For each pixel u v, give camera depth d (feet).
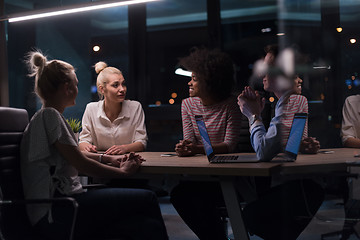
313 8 5.02
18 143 5.82
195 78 8.37
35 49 15.47
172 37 17.22
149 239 5.46
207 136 6.23
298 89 5.79
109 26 16.89
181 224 11.59
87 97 16.35
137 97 16.80
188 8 16.83
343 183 5.42
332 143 7.61
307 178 5.41
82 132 9.51
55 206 5.49
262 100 6.36
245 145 9.21
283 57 5.18
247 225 6.24
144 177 6.30
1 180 5.35
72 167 5.97
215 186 7.43
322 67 5.47
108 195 5.61
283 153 5.82
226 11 15.88
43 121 5.71
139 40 16.72
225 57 8.39
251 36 15.75
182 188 7.62
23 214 5.53
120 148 8.63
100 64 9.71
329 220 5.44
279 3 4.94
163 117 16.25
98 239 5.41
